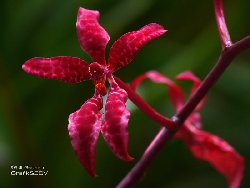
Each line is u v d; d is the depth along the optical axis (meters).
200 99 0.26
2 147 0.39
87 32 0.25
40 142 0.40
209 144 0.30
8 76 0.40
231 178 0.30
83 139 0.23
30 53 0.41
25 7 0.41
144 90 0.39
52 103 0.40
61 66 0.25
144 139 0.43
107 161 0.39
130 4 0.41
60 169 0.39
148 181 0.43
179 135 0.30
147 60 0.43
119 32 0.41
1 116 0.39
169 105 0.43
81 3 0.40
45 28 0.41
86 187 0.39
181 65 0.41
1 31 0.41
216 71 0.26
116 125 0.23
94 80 0.25
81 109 0.24
